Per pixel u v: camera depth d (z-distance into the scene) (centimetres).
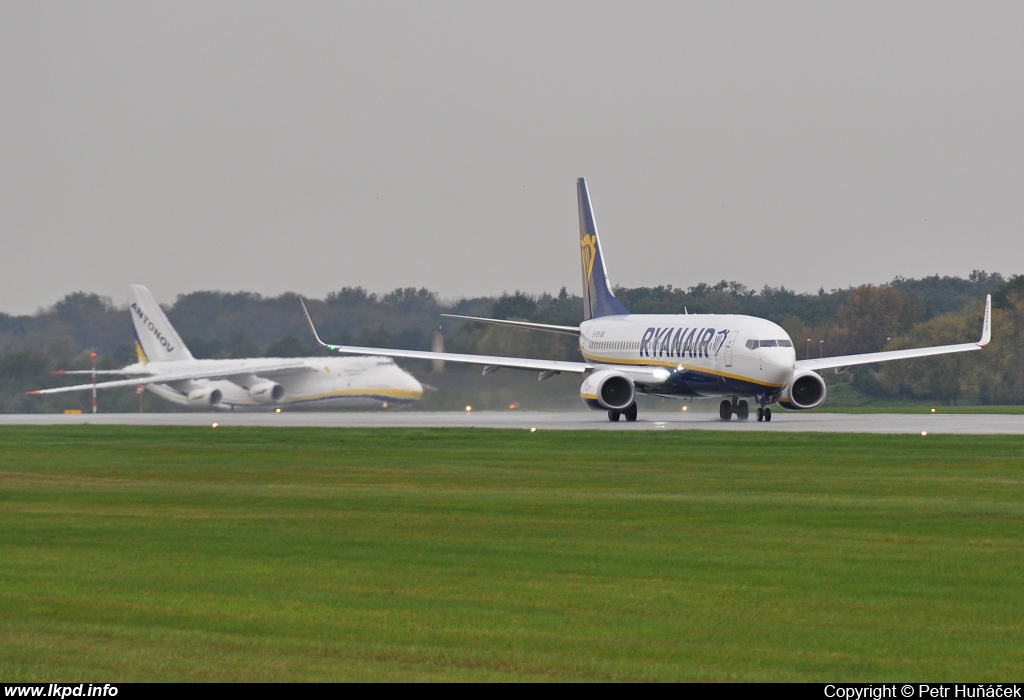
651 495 10050
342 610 5819
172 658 4981
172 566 6931
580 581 6481
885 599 6025
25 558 7194
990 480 11012
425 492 10350
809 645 5184
